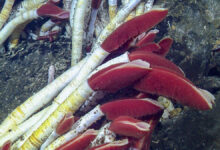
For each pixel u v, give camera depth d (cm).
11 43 110
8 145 81
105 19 108
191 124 92
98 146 75
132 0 95
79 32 98
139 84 77
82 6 94
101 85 78
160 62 81
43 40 110
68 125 79
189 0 107
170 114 101
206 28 110
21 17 103
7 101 103
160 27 104
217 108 91
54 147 82
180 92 74
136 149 77
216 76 120
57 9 102
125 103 77
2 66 107
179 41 104
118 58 82
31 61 107
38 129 84
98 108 80
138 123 73
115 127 75
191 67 107
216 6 120
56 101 87
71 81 88
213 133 87
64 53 108
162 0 106
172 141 92
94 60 86
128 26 79
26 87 104
